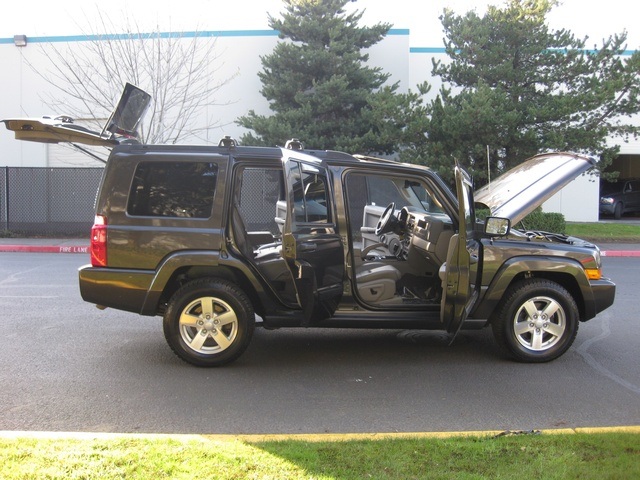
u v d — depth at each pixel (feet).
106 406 15.29
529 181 20.17
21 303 28.43
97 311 26.63
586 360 19.84
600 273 19.62
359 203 42.14
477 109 51.21
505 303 19.04
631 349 21.27
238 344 18.17
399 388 16.90
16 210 63.10
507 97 54.19
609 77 55.57
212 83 69.87
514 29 55.26
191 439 12.22
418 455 11.37
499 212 19.29
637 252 52.65
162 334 22.70
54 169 62.64
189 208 18.06
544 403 15.76
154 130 61.16
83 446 11.60
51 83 65.26
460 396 16.26
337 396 16.21
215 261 17.79
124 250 17.94
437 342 21.90
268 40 69.62
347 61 62.95
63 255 50.67
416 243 20.22
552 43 55.93
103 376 17.69
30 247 53.83
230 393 16.35
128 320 24.93
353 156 19.43
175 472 10.44
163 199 18.10
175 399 15.84
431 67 74.84
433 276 20.38
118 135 19.83
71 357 19.62
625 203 86.17
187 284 18.22
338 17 64.90
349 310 18.85
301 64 62.90
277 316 18.43
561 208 78.64
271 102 69.77
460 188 16.55
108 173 18.15
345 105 64.54
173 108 68.23
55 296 30.30
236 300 18.03
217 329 18.20
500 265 18.84
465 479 10.31
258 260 19.66
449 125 53.72
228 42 69.46
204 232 17.87
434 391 16.66
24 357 19.58
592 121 56.13
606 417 14.79
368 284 19.25
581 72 54.90
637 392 16.70
